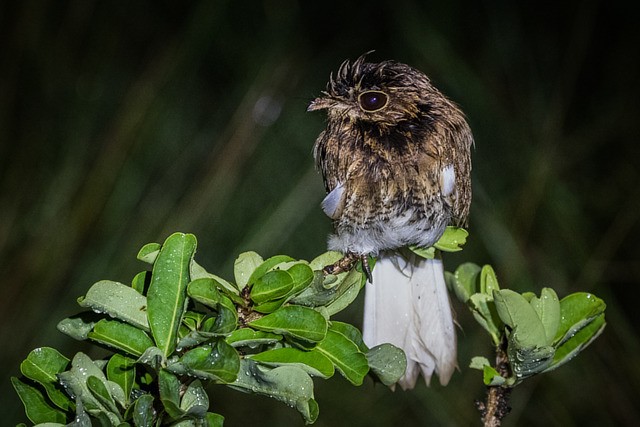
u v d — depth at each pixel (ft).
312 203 34.96
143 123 36.27
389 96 21.83
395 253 22.18
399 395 35.53
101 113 37.99
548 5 40.86
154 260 14.11
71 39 38.73
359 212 21.62
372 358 14.73
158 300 13.20
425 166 21.56
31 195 35.42
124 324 13.42
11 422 32.48
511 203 36.14
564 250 35.88
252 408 36.42
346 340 14.20
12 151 36.50
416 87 22.03
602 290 35.58
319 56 40.50
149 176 35.65
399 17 40.14
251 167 35.88
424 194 21.52
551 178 36.42
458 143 22.34
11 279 33.73
